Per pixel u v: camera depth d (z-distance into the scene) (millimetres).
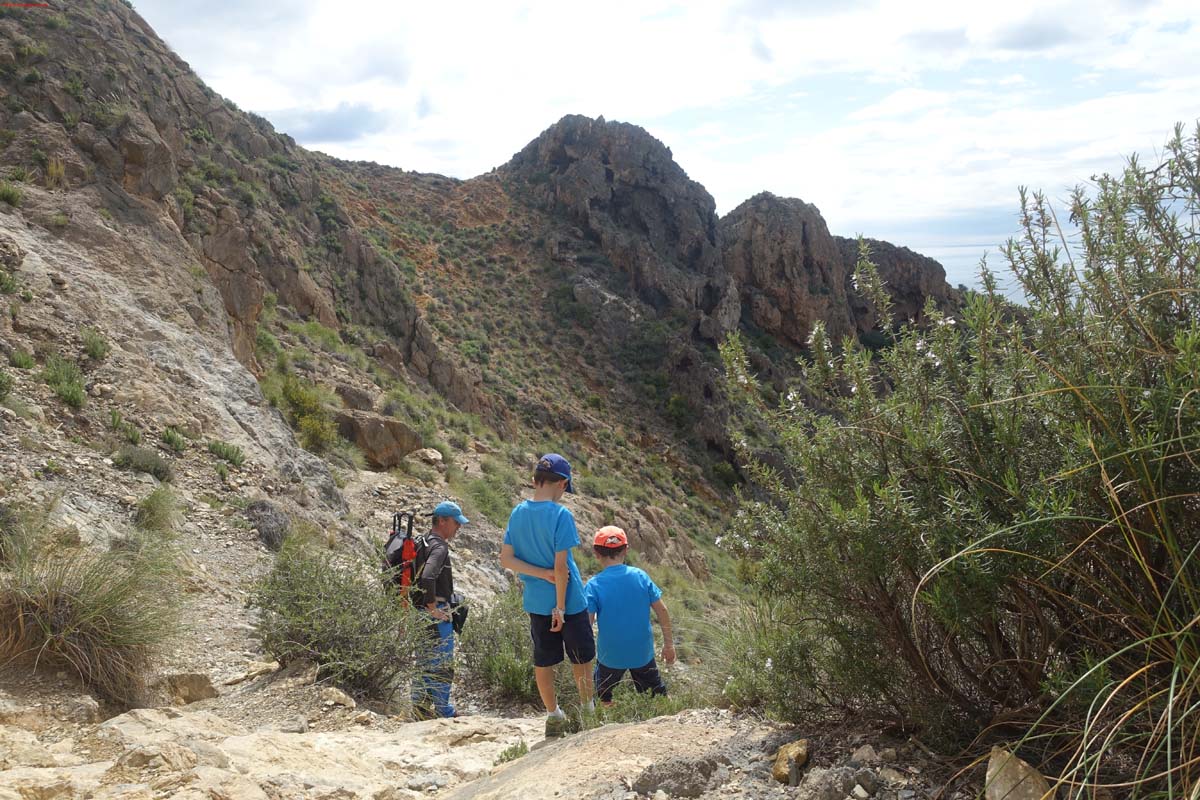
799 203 75125
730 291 70750
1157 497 1935
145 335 15102
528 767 3215
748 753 2711
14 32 21344
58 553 5750
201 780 3398
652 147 76812
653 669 5234
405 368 34125
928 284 68250
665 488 49688
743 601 4078
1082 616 2137
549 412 50344
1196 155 2143
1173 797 1788
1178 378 1896
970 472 2219
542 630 4691
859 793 2246
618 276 70438
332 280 33500
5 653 4691
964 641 2285
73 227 17109
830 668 2686
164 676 5508
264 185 32156
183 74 30328
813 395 2707
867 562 2291
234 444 13719
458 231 75688
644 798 2508
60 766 3551
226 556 9617
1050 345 2232
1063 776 1846
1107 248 2213
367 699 6215
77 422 10945
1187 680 1772
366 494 19062
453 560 16359
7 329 12023
